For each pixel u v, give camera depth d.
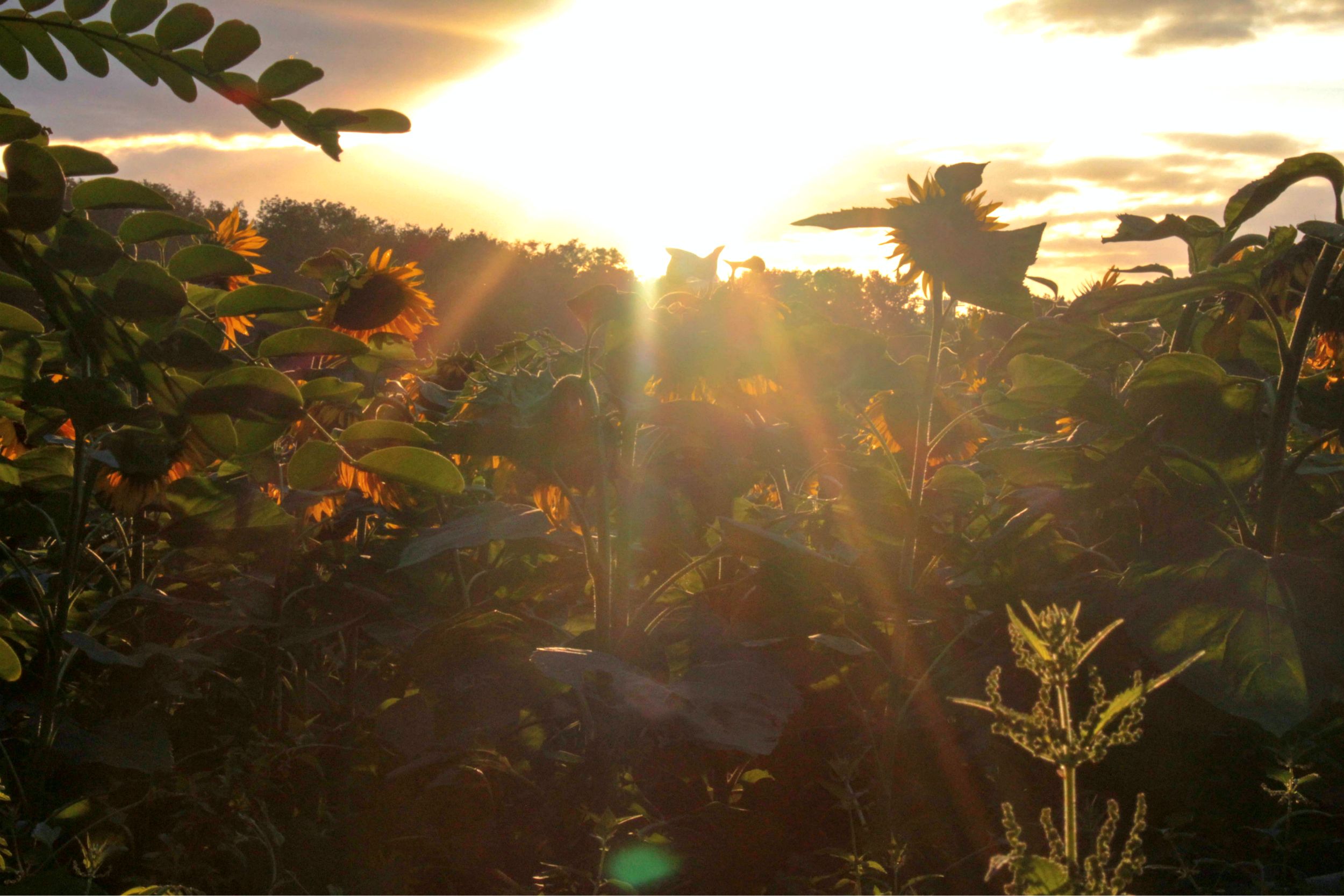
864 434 3.09
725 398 2.71
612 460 2.52
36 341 2.62
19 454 2.75
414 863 2.33
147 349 2.24
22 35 2.01
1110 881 1.17
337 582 2.91
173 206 2.39
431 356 3.76
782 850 2.29
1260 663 2.15
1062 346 3.11
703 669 2.38
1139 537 2.96
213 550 2.71
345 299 3.32
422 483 2.56
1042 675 1.16
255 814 2.36
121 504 2.56
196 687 2.94
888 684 2.40
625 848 2.19
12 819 2.15
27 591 2.82
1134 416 2.84
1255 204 2.62
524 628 2.54
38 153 2.04
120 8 1.94
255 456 2.66
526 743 2.64
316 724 2.98
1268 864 2.14
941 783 2.35
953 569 2.91
